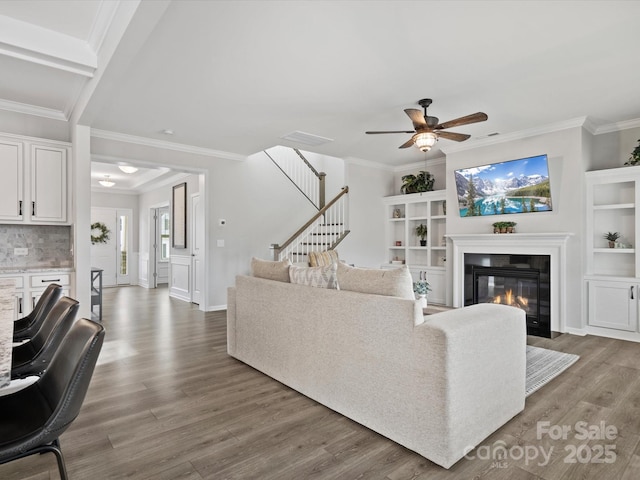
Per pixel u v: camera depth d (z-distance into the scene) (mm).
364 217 6781
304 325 2697
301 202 7309
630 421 2326
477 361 2014
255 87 3506
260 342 3174
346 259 6445
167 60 2975
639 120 4422
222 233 6125
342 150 6008
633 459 1935
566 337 4320
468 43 2770
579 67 3162
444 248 6168
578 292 4438
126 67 2744
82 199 3967
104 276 9445
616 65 3131
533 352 3723
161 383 2947
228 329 3646
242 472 1824
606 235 4602
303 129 4824
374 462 1911
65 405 1176
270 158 6820
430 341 1898
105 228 9438
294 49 2820
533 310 4758
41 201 3971
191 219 7027
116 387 2861
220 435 2168
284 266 3109
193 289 6910
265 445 2066
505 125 4668
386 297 2152
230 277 6223
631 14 2424
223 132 4957
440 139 5266
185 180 7301
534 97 3791
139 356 3635
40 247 4238
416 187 6496
